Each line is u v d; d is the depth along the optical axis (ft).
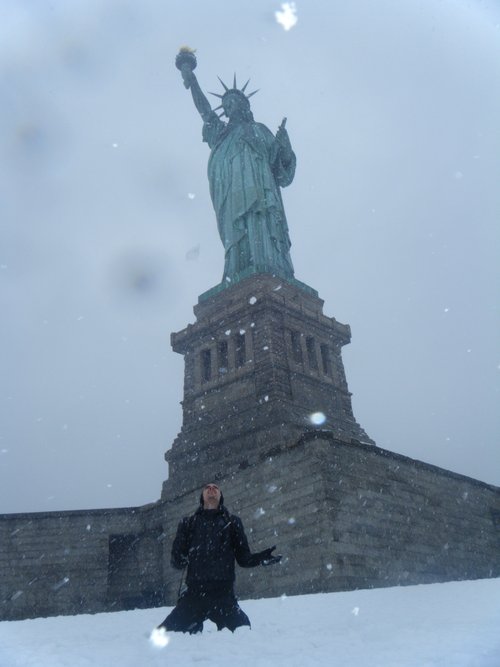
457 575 135.54
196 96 276.21
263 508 127.65
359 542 117.29
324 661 19.36
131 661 22.08
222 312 209.26
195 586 28.78
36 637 30.68
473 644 19.63
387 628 25.95
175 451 189.16
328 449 123.85
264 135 259.19
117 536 156.66
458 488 152.15
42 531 150.10
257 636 26.81
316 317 214.07
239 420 180.75
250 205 233.76
